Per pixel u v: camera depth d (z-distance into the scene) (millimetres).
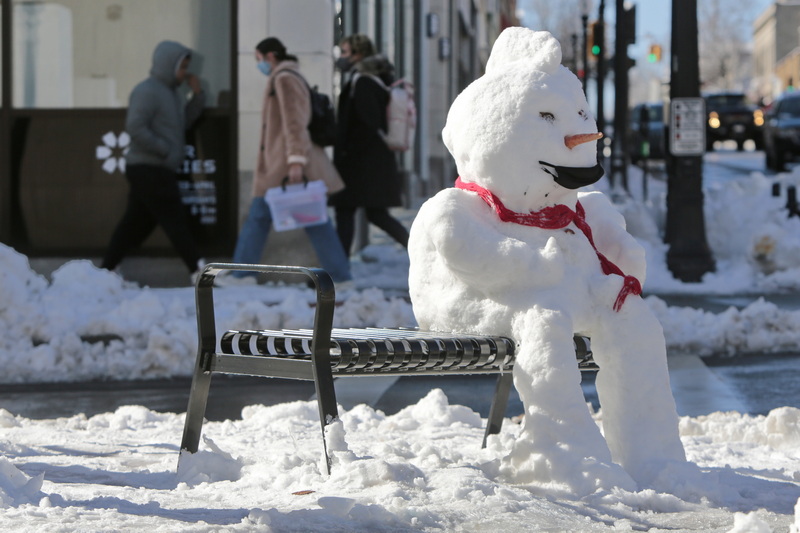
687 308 13570
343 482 5230
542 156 5773
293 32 17766
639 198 37438
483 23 65562
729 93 70562
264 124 16641
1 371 11523
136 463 6492
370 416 8438
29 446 7062
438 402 8578
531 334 5523
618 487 5262
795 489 5750
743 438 7727
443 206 5738
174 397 10391
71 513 4668
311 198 16203
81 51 18344
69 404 10070
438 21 37094
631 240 6188
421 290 5996
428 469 5688
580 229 5969
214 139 18016
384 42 29234
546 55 5871
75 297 13391
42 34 18312
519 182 5793
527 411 5496
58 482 5746
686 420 8156
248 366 5773
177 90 17656
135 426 8281
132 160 17203
